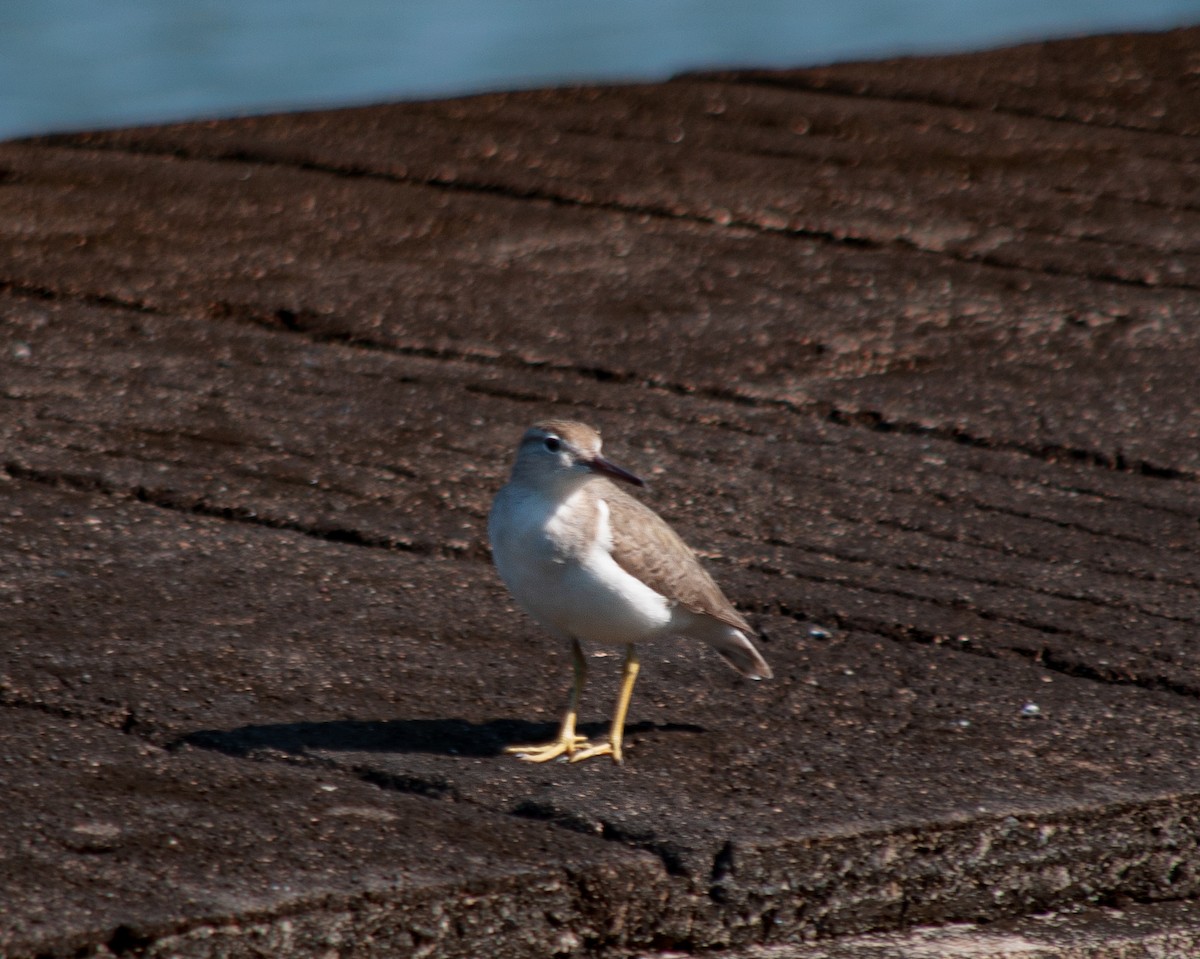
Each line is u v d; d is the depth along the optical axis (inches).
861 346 629.3
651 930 305.4
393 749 347.3
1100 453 549.0
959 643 419.8
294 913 281.4
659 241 725.3
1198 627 432.5
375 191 768.3
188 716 354.9
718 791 334.6
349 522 477.4
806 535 484.1
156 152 804.6
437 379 590.2
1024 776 345.7
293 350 609.6
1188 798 339.3
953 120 896.3
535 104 902.4
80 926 270.8
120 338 609.0
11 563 434.3
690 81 958.4
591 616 356.5
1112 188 804.6
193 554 450.9
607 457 528.7
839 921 317.1
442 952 292.4
